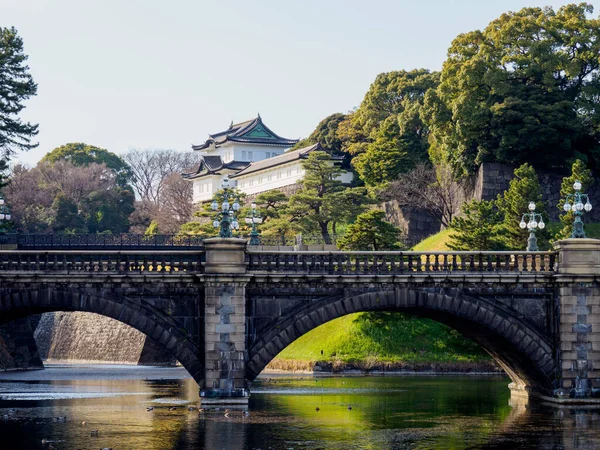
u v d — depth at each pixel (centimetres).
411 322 12425
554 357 7662
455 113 13962
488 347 8512
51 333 17012
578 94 14212
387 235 12650
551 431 6569
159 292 7356
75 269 7338
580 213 7719
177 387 10300
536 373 7888
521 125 13588
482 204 12269
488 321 7612
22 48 12775
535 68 13700
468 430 6669
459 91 14425
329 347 12381
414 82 18575
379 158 16562
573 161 13600
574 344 7588
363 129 19150
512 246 11725
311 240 14688
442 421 7125
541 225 8556
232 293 7338
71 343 16375
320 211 15275
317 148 18275
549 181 13738
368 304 7500
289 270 7462
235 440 6200
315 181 15638
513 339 7619
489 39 14362
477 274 7556
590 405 7594
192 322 7375
